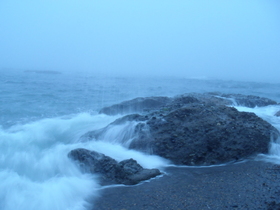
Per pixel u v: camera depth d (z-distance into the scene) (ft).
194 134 20.97
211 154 20.04
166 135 21.30
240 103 39.65
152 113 25.91
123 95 62.44
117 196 15.01
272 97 67.72
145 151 20.97
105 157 19.20
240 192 14.64
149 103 36.78
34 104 46.65
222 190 15.02
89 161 19.19
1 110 40.40
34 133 27.99
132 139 22.20
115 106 37.32
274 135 21.58
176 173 18.11
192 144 20.42
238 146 20.42
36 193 15.39
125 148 21.90
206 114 23.00
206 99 37.55
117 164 18.06
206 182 16.31
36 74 144.87
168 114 23.41
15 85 77.20
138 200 14.35
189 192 14.98
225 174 17.49
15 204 14.53
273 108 38.55
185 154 20.03
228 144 20.43
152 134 21.72
